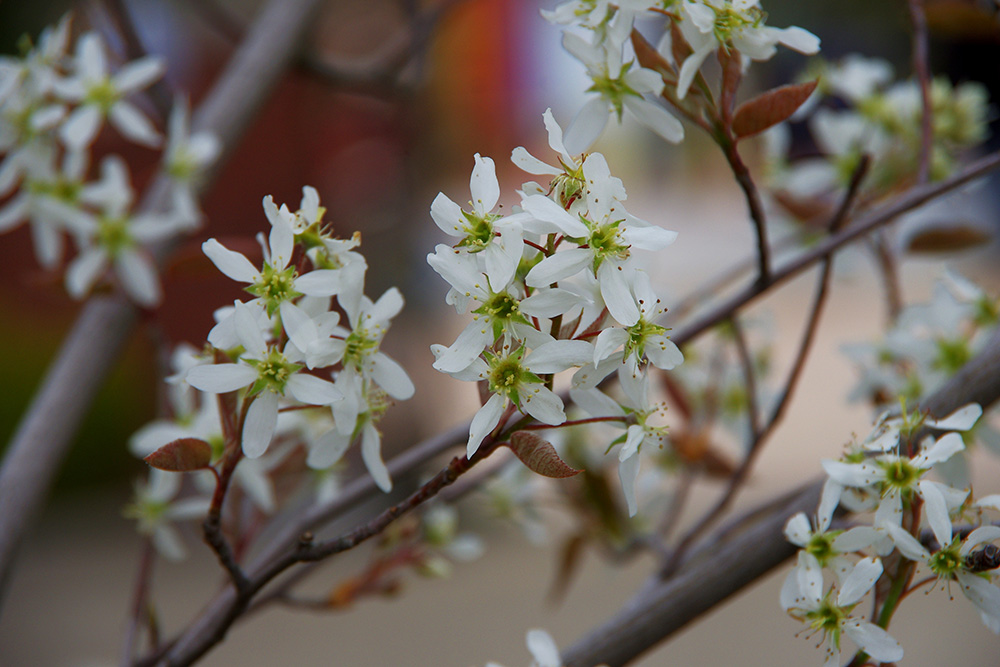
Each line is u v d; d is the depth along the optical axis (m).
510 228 0.45
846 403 0.61
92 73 0.64
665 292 0.69
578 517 0.63
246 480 0.56
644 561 1.82
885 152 0.68
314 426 0.57
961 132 0.67
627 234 0.46
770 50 0.49
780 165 0.71
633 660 0.52
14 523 0.60
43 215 0.64
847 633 0.48
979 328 0.58
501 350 0.46
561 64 1.83
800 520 0.48
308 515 0.56
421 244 1.81
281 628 1.71
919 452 0.49
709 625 1.61
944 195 0.59
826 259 0.55
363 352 0.47
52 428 0.62
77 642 1.65
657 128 0.50
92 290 0.64
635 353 0.46
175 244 0.72
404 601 1.79
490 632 1.65
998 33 0.64
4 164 0.63
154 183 0.77
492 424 0.46
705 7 0.49
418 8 0.96
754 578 0.51
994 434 0.55
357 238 0.48
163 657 0.55
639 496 0.67
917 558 0.47
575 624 1.65
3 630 1.69
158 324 0.64
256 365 0.47
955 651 1.36
